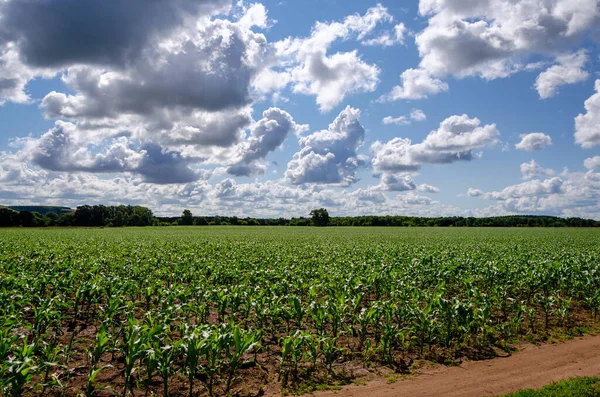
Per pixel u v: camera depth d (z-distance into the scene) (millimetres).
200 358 9172
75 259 22281
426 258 22281
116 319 12219
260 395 7746
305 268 19984
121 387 7855
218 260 22453
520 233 75688
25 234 60594
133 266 19375
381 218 154750
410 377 8664
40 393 7383
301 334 8852
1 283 13445
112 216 141250
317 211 154250
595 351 10336
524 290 17266
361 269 18344
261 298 11836
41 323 10328
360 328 12062
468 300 13969
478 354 10180
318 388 8062
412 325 10883
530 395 7488
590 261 21797
